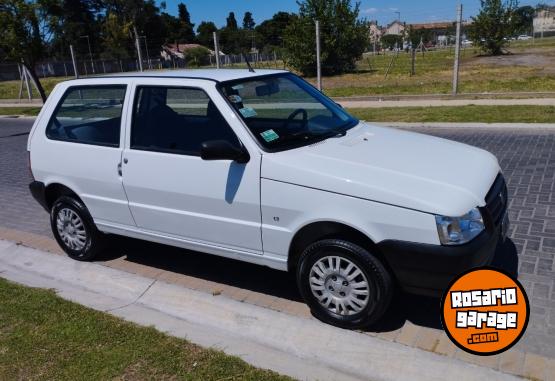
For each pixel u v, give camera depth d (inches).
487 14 1261.1
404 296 164.2
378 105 622.8
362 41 1065.5
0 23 754.8
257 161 151.2
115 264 206.7
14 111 854.5
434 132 434.6
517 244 195.6
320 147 157.9
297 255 155.5
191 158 164.6
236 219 158.7
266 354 137.9
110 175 185.9
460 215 128.5
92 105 192.4
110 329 149.9
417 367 128.2
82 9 3142.2
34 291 178.7
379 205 133.2
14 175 382.3
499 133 406.6
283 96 185.0
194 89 167.3
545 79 746.8
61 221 211.2
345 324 146.6
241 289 179.5
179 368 130.0
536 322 144.3
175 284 185.5
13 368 134.1
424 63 1243.8
